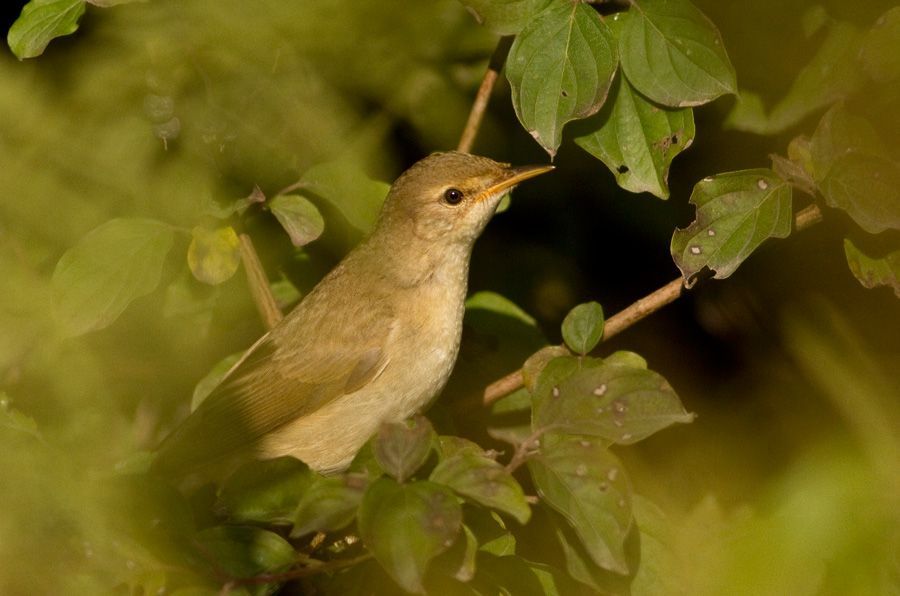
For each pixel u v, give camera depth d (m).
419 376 8.69
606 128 7.49
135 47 7.94
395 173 9.70
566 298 9.83
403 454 5.55
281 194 8.57
